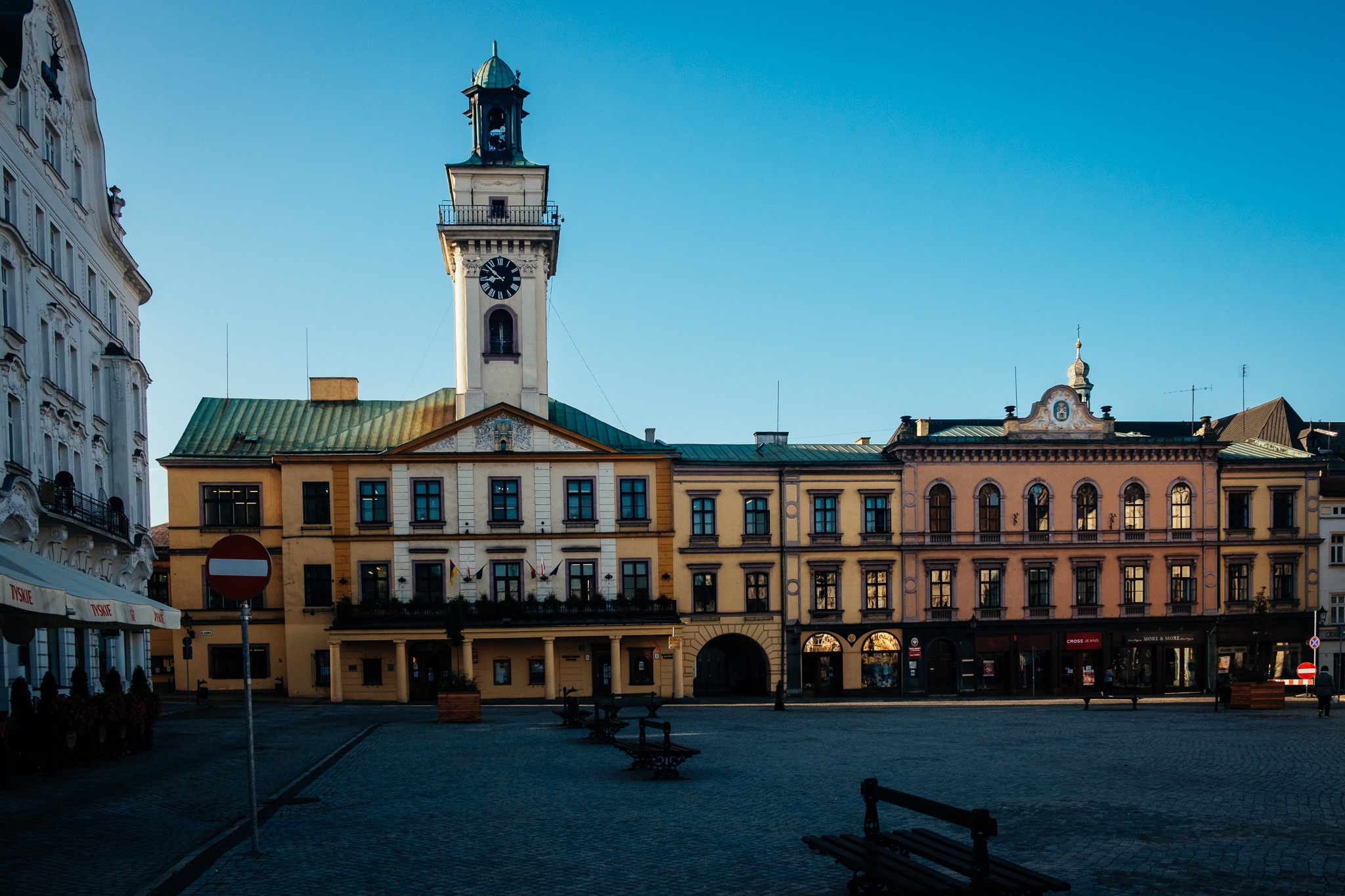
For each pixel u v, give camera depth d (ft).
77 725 71.36
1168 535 205.57
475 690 123.85
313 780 66.64
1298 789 61.41
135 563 135.54
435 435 189.26
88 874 40.32
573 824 50.24
